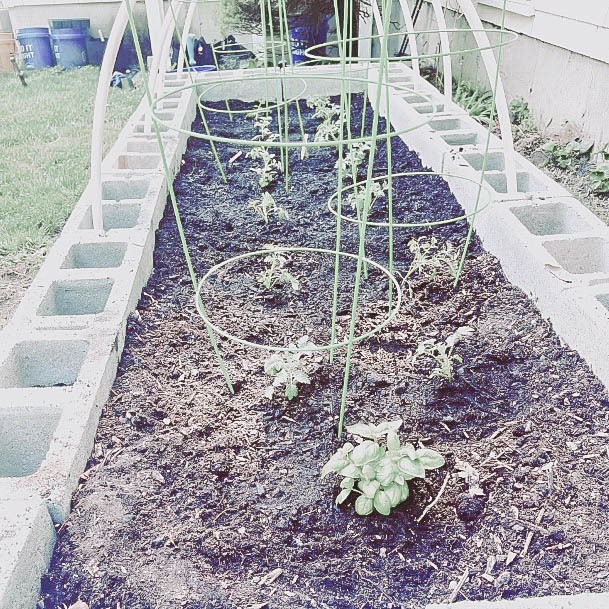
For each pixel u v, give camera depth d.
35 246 3.65
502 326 2.61
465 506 1.80
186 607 1.53
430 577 1.63
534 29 5.43
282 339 2.57
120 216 3.30
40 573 1.58
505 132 3.18
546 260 2.63
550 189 3.27
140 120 4.54
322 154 4.64
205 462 1.96
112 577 1.58
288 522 1.78
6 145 5.38
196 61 7.73
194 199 3.82
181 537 1.72
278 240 3.35
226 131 5.09
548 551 1.68
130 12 1.96
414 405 2.20
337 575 1.64
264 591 1.59
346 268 3.09
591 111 4.77
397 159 4.38
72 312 2.70
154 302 2.76
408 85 5.30
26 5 8.60
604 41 4.47
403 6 5.11
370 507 1.74
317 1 6.84
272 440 2.06
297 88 5.87
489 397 2.24
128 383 2.25
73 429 1.87
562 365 2.34
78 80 7.88
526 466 1.94
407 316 2.71
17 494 1.66
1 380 2.09
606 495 1.83
